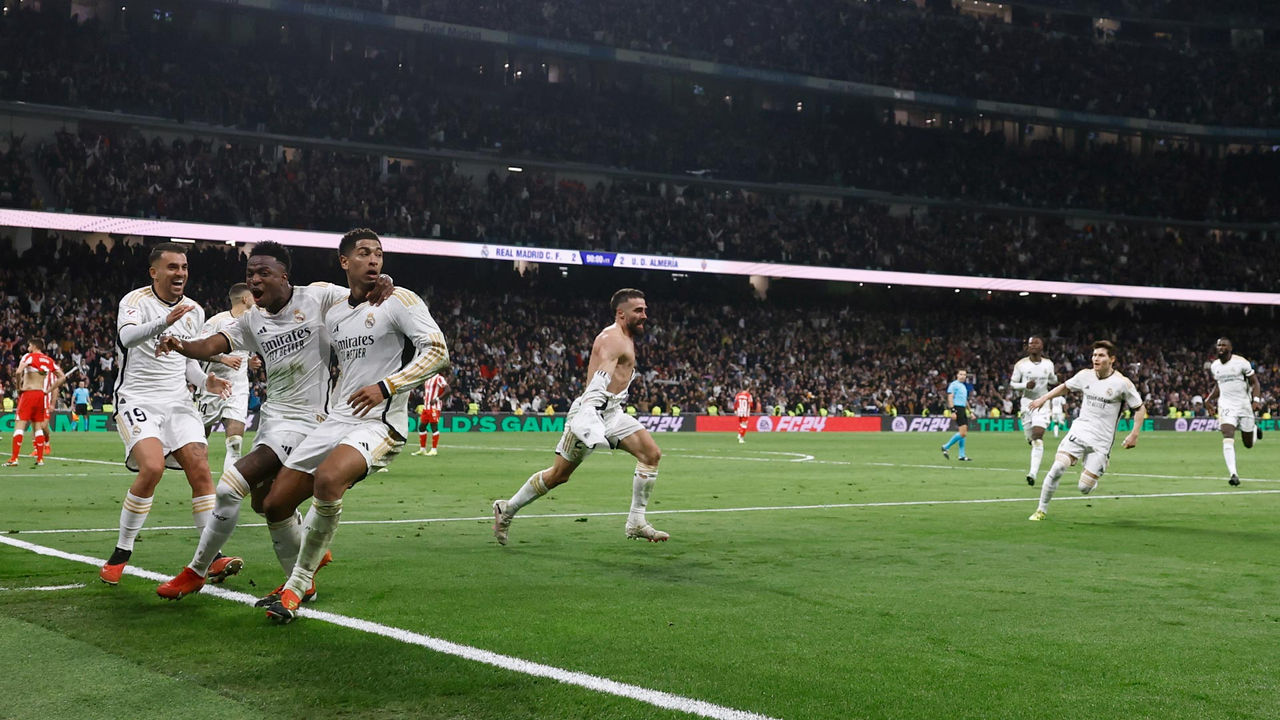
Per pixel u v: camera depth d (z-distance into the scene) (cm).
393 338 562
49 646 475
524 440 2866
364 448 539
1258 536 945
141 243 3578
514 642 492
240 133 3731
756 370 4334
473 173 4259
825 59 5009
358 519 1007
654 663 457
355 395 521
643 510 832
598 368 805
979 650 491
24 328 3241
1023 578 699
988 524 1025
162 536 844
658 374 4141
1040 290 4572
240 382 1223
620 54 4431
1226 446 1570
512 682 423
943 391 4572
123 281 3519
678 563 748
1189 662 471
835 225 4716
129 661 451
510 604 586
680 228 4384
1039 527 1005
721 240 4397
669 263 4047
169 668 440
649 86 4800
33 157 3506
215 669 439
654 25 4725
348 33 4194
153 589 611
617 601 600
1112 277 4922
